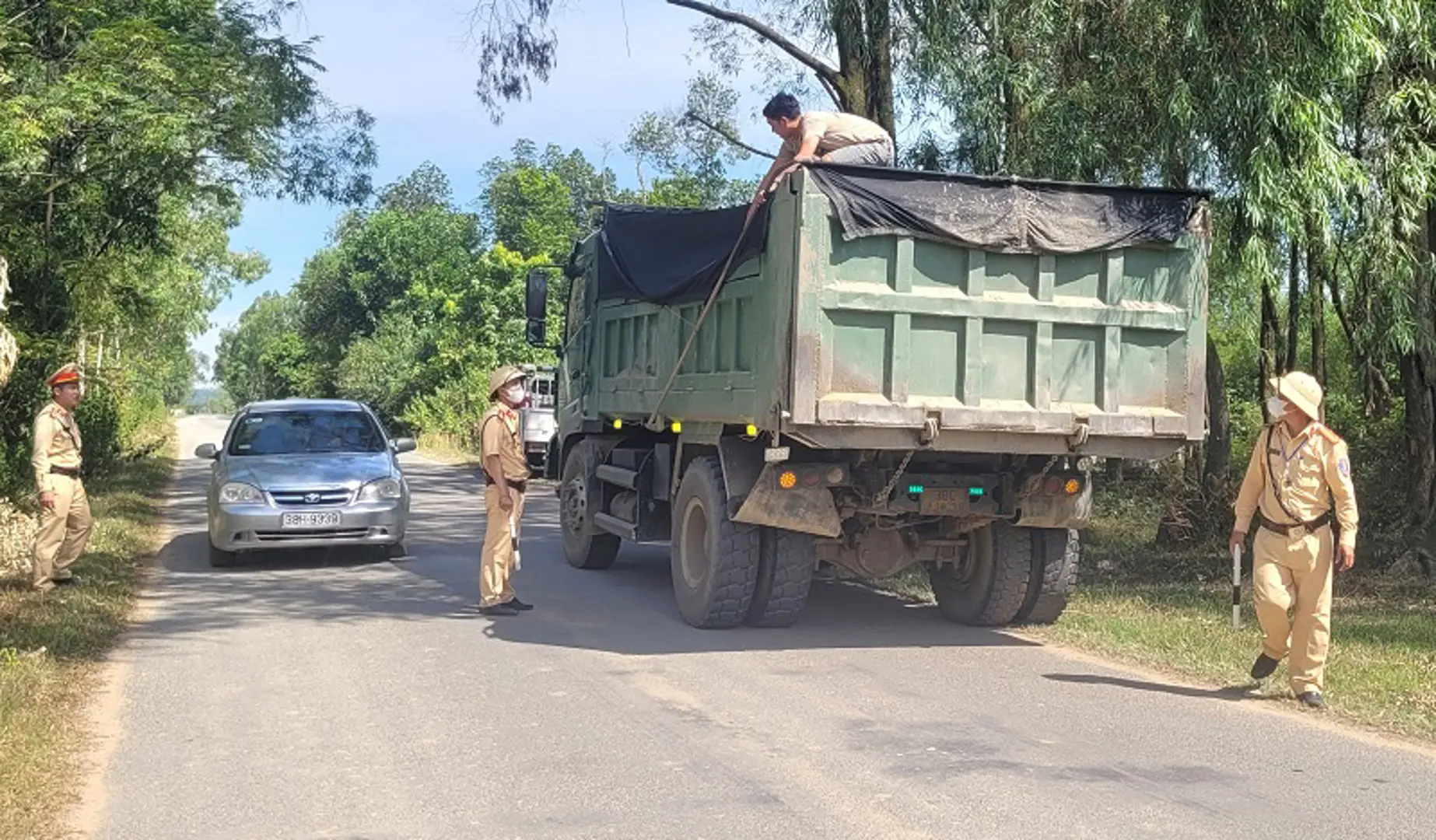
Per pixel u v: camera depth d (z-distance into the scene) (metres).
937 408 8.07
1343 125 11.85
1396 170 11.36
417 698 7.11
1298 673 7.14
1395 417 15.66
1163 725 6.61
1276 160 11.05
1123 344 8.56
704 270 9.09
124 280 19.75
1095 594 11.39
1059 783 5.54
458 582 11.71
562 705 6.95
